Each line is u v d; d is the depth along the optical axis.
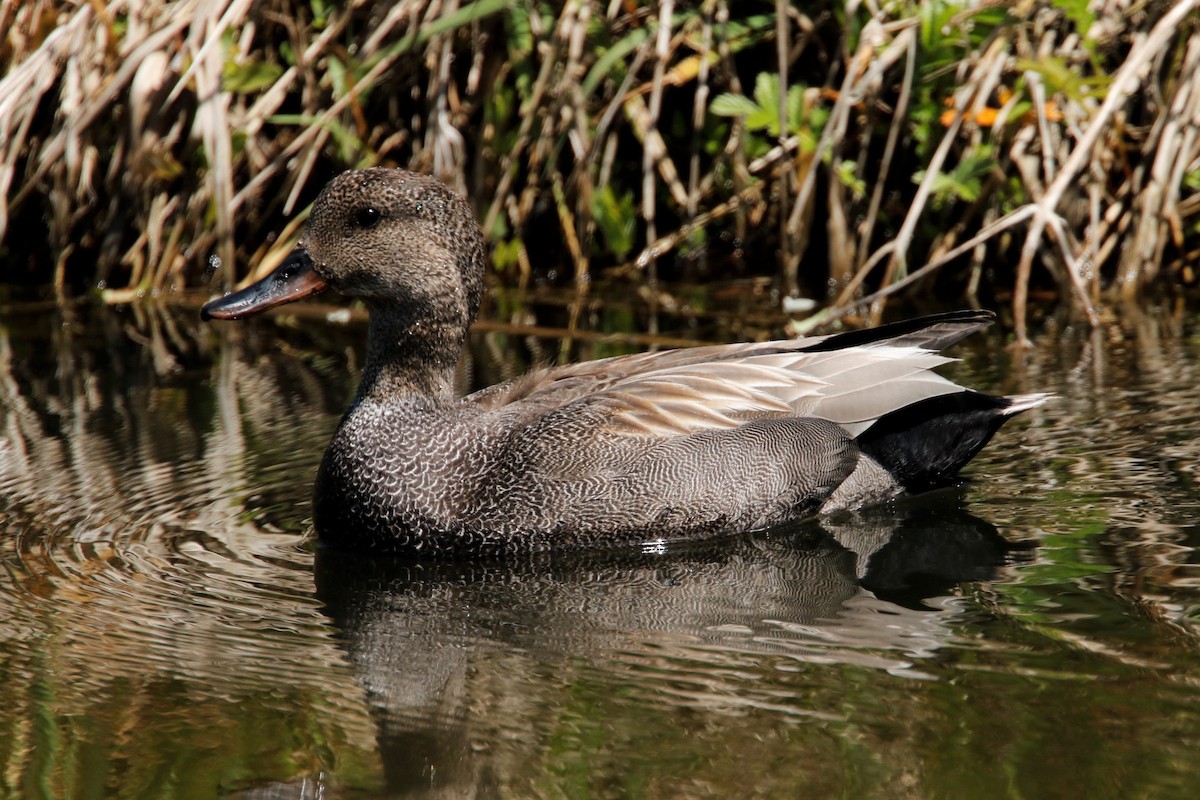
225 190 16.83
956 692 7.43
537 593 9.26
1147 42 14.91
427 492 9.98
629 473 9.98
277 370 14.81
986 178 16.47
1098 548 9.46
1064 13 16.12
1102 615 8.33
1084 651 7.85
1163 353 13.85
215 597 9.20
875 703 7.37
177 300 17.61
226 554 9.97
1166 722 7.01
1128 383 12.95
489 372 14.20
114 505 10.84
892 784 6.57
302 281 10.49
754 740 7.04
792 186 17.12
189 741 7.27
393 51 16.09
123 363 15.20
